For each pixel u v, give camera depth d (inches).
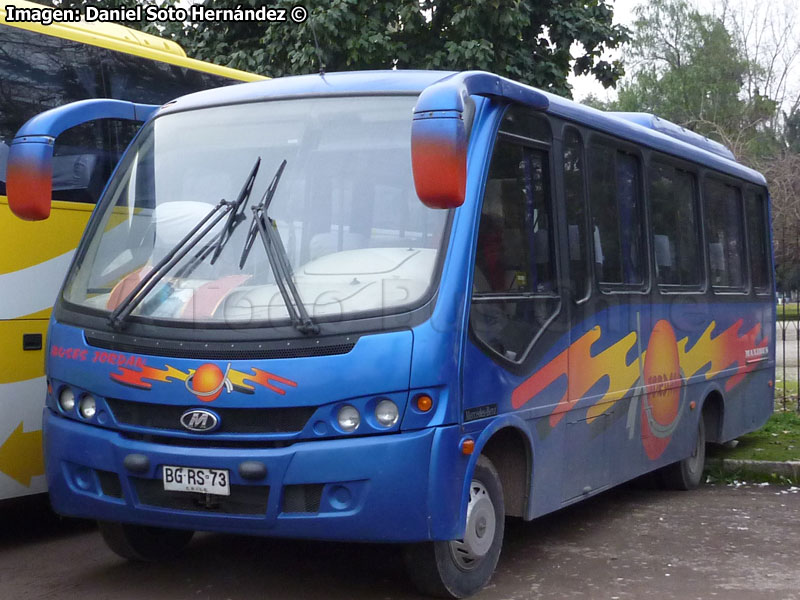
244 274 220.4
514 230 244.2
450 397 211.0
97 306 231.1
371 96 241.1
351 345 207.5
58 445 229.3
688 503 357.4
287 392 206.2
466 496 215.6
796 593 243.6
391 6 620.1
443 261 217.3
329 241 222.2
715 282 399.2
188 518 215.0
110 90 318.0
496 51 633.6
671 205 356.2
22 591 240.7
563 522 323.9
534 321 248.8
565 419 264.8
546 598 236.7
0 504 347.9
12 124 286.0
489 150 235.0
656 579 255.1
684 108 2324.1
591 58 702.5
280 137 240.4
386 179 226.7
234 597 235.0
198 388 211.5
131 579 250.7
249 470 206.5
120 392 219.6
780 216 665.6
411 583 245.4
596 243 289.7
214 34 668.1
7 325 278.4
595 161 294.7
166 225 236.8
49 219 290.2
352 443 204.7
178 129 254.1
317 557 271.3
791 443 459.5
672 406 347.6
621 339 301.7
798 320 609.9
